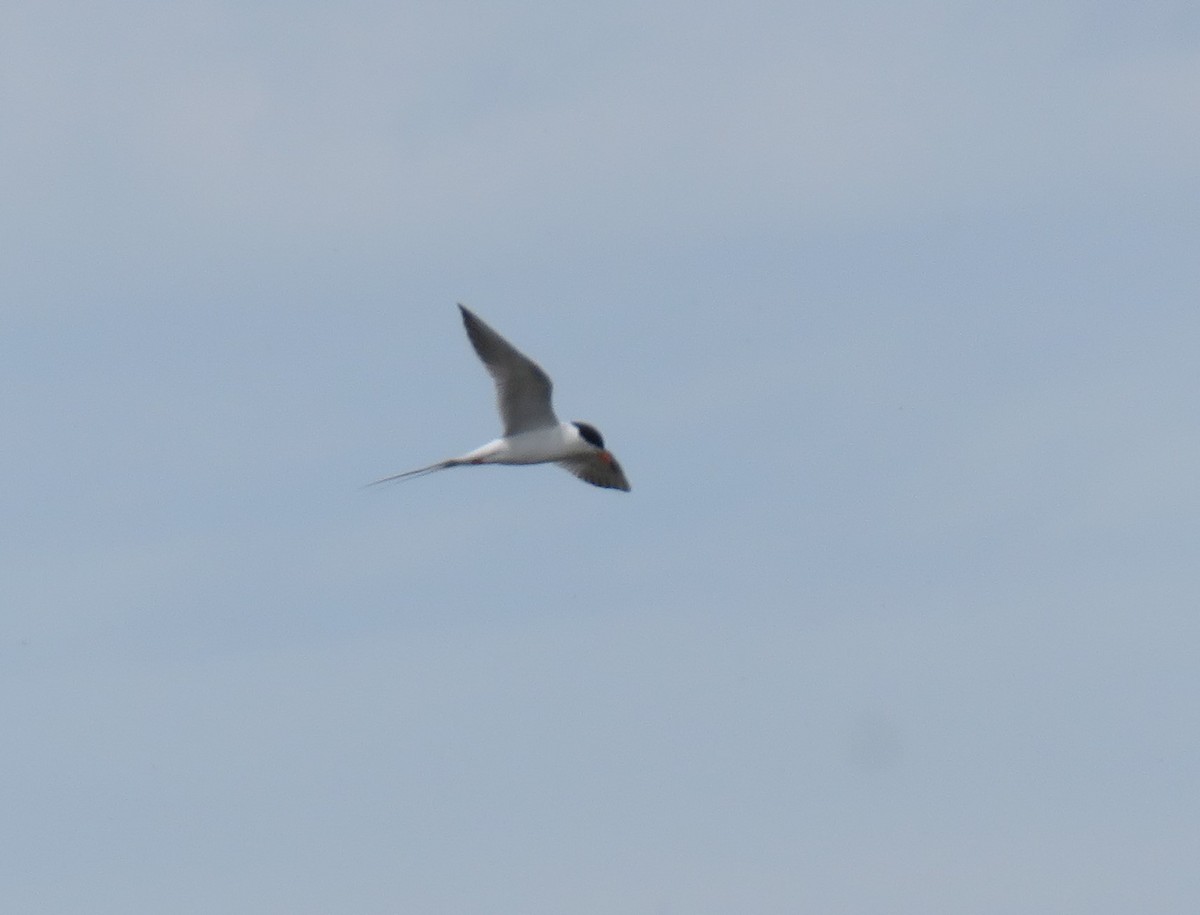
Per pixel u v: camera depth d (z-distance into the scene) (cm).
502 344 2420
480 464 2531
